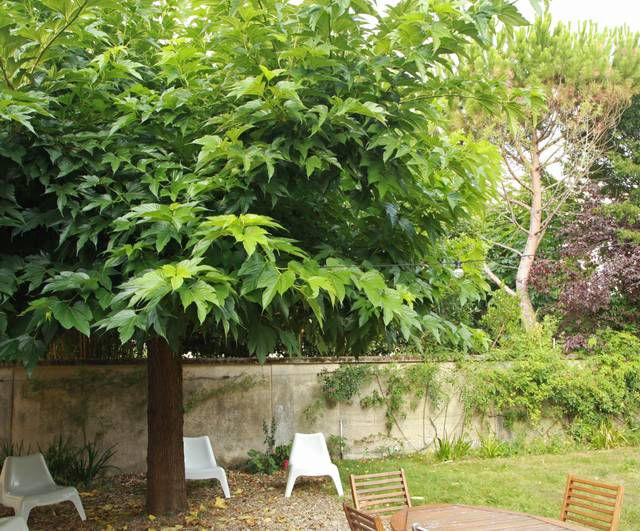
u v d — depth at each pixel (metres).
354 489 4.29
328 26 3.58
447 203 4.32
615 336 11.00
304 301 3.77
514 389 9.77
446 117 4.52
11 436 7.47
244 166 3.33
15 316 3.90
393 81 3.74
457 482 7.37
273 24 3.75
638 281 12.10
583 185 13.88
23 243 4.27
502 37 12.58
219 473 6.66
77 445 7.71
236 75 3.98
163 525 5.63
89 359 7.84
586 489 4.27
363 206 4.00
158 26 4.98
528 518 3.75
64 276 3.51
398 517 3.82
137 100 4.03
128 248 3.38
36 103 3.36
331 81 3.75
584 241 12.87
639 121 14.02
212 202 3.94
